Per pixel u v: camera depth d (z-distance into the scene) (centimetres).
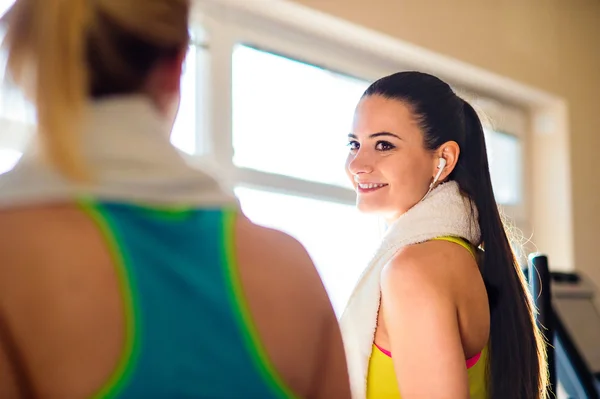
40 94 60
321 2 255
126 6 65
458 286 120
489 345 132
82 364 57
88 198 61
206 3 239
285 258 70
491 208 137
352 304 128
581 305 245
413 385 114
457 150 134
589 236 377
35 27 62
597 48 402
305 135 269
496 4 338
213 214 67
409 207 133
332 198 273
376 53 294
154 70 67
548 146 378
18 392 57
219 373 62
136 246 61
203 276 64
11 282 57
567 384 228
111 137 63
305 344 69
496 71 334
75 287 58
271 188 254
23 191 60
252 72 254
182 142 234
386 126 133
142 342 59
